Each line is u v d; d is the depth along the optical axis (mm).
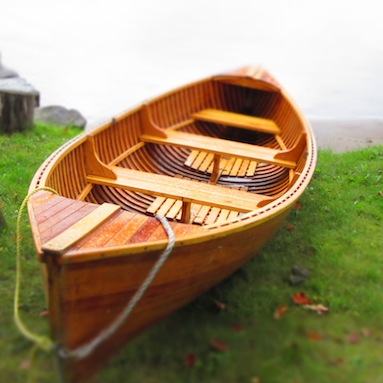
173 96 4051
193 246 1966
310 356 1989
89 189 2834
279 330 2125
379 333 2135
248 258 2457
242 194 2764
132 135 3475
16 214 2951
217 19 14984
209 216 2873
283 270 2551
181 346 2027
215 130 4355
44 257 1760
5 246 2639
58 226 1982
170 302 2078
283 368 1933
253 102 4672
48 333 2047
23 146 4121
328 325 2168
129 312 1790
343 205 3248
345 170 3877
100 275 1809
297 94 8742
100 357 1847
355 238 2863
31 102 4453
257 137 4332
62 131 4836
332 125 6281
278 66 10828
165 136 3523
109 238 1955
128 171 2959
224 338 2070
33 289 2350
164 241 1877
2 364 1923
